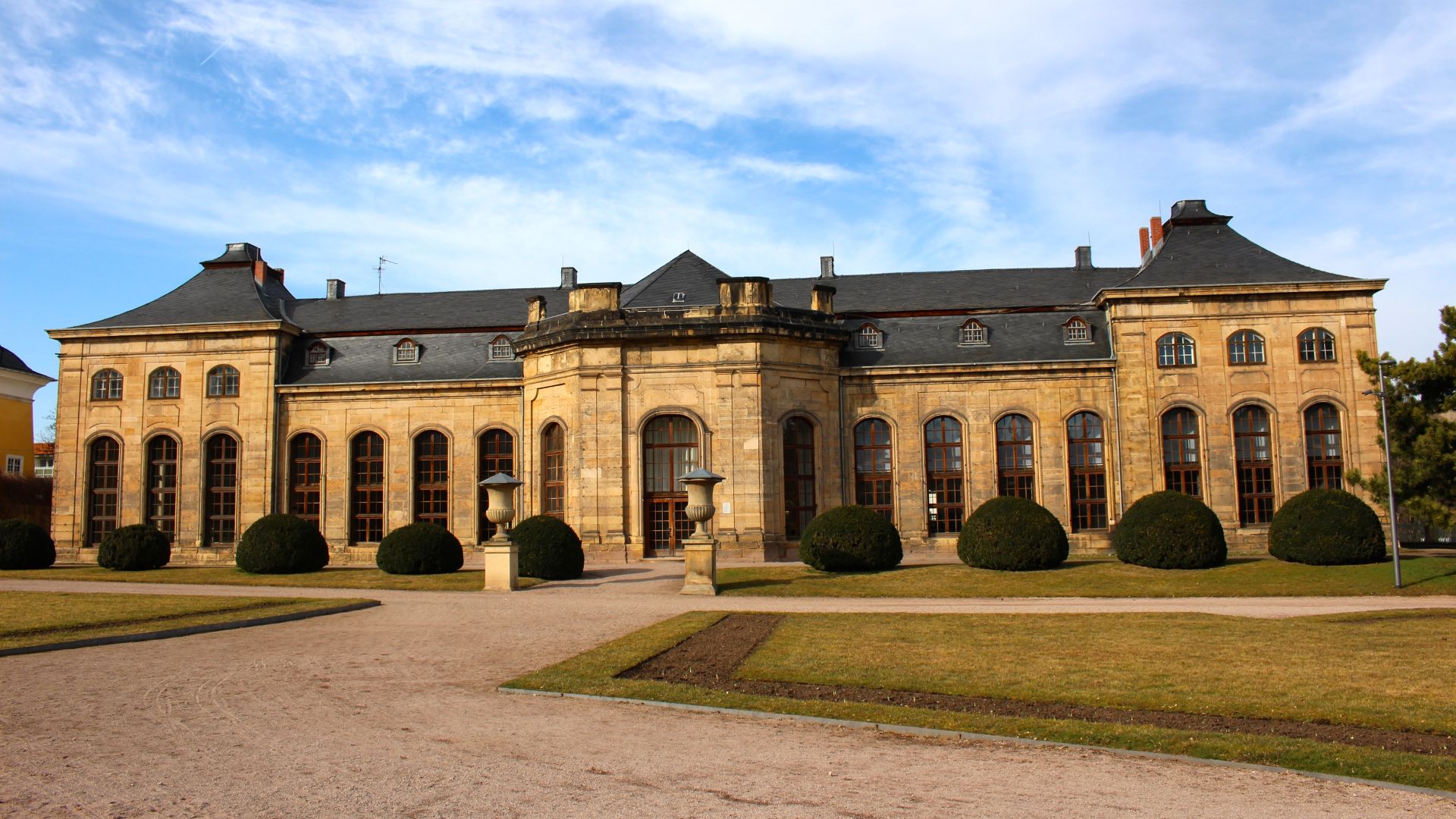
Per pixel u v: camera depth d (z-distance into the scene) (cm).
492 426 4347
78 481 4441
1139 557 3206
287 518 3553
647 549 3762
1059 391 4119
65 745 1098
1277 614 2267
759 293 3844
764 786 962
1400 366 3000
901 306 4500
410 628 2114
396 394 4403
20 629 1989
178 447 4428
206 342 4466
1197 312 4025
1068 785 973
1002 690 1416
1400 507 3083
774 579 3083
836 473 3997
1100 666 1582
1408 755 1062
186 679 1508
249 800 902
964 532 3347
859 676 1518
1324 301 3981
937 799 925
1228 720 1243
